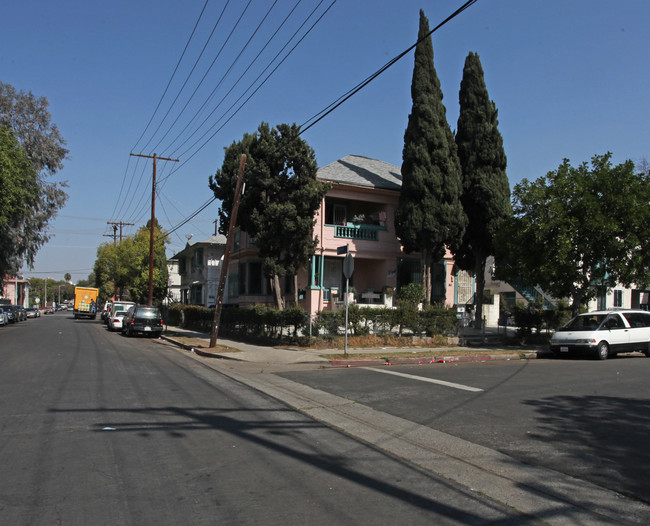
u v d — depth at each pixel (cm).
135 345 2220
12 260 3381
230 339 2416
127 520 420
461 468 579
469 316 2614
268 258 2109
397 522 427
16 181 2347
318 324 1894
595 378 1210
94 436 666
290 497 477
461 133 2342
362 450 642
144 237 5019
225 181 2419
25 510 436
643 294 3491
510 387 1080
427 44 2278
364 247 2562
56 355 1656
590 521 439
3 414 782
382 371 1353
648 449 648
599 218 1755
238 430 718
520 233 1917
